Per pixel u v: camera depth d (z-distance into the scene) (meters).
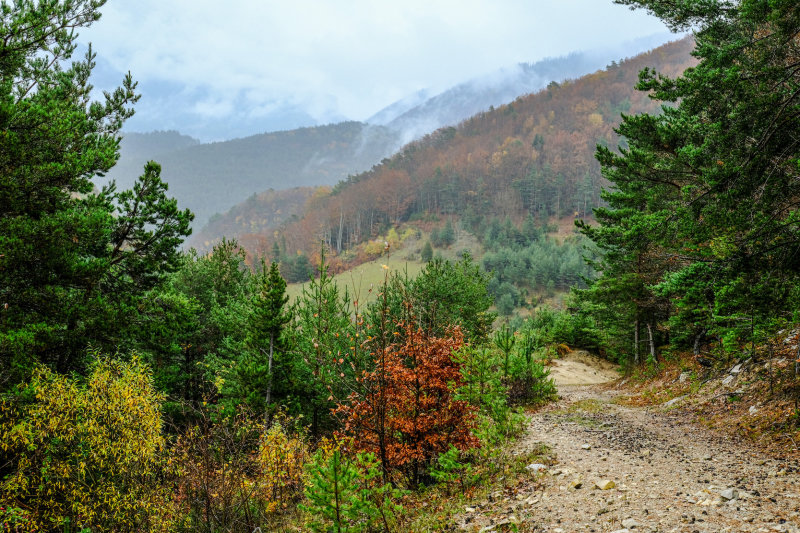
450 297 23.23
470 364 11.12
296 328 18.91
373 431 9.75
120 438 9.58
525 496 8.01
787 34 8.75
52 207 10.62
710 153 9.52
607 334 34.28
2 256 8.91
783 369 12.47
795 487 6.71
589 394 25.00
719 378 16.12
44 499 9.30
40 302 10.27
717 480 7.54
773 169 8.55
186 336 21.39
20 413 9.36
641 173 19.02
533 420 15.30
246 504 10.13
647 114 18.69
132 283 12.86
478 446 10.07
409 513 8.36
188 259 25.86
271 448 11.16
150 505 9.73
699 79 9.96
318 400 18.00
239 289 27.34
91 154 11.01
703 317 15.76
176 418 18.84
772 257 8.73
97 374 9.80
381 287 10.92
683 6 12.38
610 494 7.46
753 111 8.71
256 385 16.80
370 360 16.30
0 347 8.97
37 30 10.60
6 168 9.36
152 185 12.65
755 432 10.12
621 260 25.08
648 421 13.95
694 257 10.55
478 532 6.85
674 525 5.95
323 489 6.72
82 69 14.18
